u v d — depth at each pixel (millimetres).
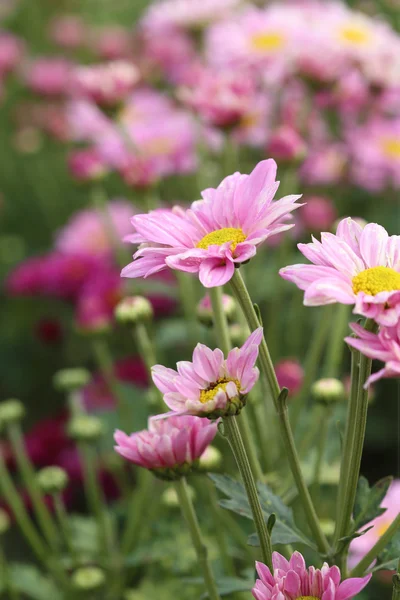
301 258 1333
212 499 888
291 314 1290
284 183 1207
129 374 1337
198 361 686
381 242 679
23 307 1824
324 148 1549
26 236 2154
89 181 1341
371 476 1426
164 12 1694
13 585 973
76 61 2441
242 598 891
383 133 1543
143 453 743
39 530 1308
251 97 1111
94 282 1354
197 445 745
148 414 1195
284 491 888
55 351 1746
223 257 684
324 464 996
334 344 962
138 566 1000
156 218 702
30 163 2230
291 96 1453
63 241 1674
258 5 1847
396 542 719
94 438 980
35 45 2727
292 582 664
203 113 1082
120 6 2787
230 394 676
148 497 1041
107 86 1175
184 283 1135
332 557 714
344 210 1667
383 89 1405
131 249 1646
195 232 704
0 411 980
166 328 1272
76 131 1645
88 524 1114
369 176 1545
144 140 1485
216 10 1654
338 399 882
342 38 1364
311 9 1485
